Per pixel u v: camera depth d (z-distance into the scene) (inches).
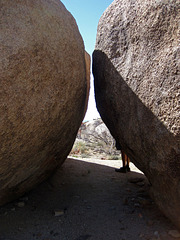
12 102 81.5
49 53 93.4
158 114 98.8
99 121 673.6
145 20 110.7
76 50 114.0
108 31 133.8
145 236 101.6
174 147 93.4
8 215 120.7
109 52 131.1
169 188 102.6
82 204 137.3
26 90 85.5
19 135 89.9
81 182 175.8
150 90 103.3
